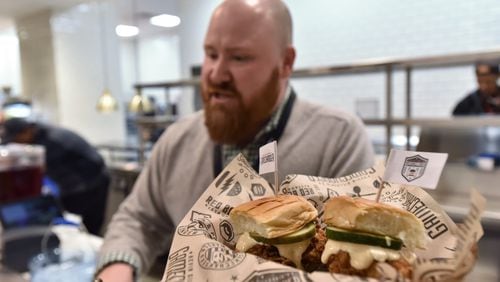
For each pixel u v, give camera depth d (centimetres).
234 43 91
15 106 250
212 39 95
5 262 120
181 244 49
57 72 493
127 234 110
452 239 47
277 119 100
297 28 393
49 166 234
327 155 97
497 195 121
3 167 157
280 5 100
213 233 53
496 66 191
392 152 49
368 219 44
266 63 94
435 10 314
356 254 43
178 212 108
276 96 99
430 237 48
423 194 52
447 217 50
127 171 228
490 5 289
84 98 526
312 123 100
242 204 54
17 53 561
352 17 358
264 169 59
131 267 98
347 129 100
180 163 111
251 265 42
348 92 365
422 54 324
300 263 48
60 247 131
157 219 118
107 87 553
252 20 92
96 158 251
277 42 96
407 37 331
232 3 93
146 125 211
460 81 303
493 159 136
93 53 535
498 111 198
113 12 543
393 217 44
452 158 144
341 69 147
